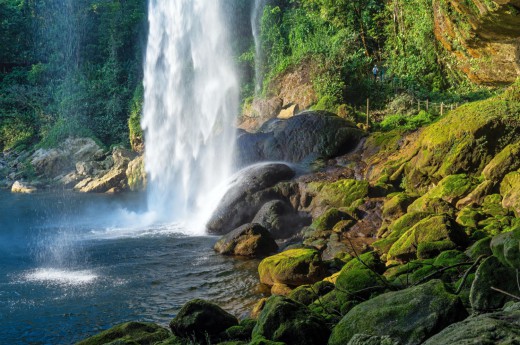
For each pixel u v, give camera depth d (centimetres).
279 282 1270
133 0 4962
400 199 1634
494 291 597
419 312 578
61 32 4859
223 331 816
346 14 3619
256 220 1853
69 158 3788
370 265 1073
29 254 1714
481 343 417
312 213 1861
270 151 2278
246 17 4006
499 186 1535
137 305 1201
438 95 2889
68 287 1341
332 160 2172
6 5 4978
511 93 1734
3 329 1077
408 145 2003
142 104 3931
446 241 1109
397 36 3447
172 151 3550
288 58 3250
